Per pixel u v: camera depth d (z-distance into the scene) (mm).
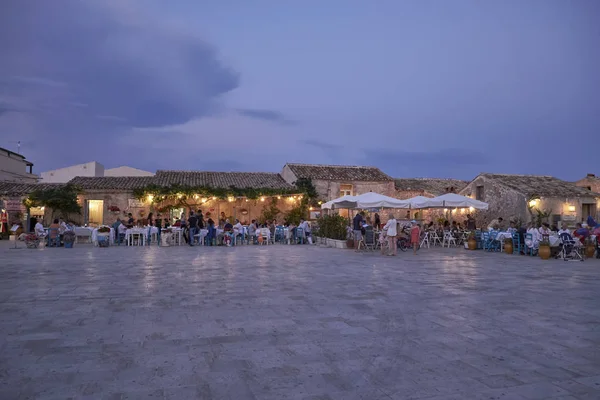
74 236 20141
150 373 4336
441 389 4004
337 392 3920
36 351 5000
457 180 38781
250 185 31531
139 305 7449
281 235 25594
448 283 10070
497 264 14305
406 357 4891
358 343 5395
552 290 9227
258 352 5012
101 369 4438
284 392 3910
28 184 30266
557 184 29906
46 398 3740
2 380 4137
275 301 7859
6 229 26969
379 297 8305
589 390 4008
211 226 22391
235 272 11672
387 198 20516
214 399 3750
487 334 5848
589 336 5777
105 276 10773
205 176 32719
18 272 11414
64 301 7742
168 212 29031
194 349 5102
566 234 16312
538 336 5770
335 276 11062
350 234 21250
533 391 3973
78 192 28234
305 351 5066
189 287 9250
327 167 34125
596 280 10727
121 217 28625
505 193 28688
